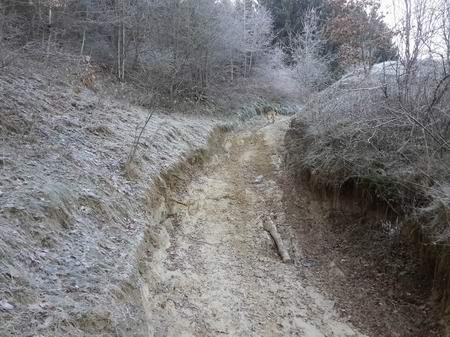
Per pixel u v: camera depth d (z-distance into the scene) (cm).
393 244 689
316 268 730
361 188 798
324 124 942
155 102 1379
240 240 806
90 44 1431
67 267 406
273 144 1489
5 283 327
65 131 703
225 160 1337
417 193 648
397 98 746
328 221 850
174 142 1060
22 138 589
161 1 1558
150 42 1583
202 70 1834
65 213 481
